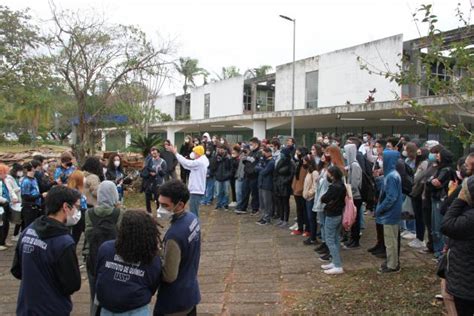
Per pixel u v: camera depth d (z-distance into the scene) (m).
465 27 4.98
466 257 3.13
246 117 24.36
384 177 5.82
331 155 6.06
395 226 5.73
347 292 5.18
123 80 14.98
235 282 5.84
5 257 7.29
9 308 5.23
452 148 15.09
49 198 3.06
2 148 34.09
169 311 3.06
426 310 4.52
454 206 3.16
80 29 13.94
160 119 38.38
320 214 6.77
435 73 5.05
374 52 20.61
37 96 21.83
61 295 3.03
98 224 3.99
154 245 2.83
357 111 16.17
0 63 20.69
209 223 9.65
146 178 10.30
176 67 16.09
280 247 7.45
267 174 9.23
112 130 17.31
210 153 12.16
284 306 4.95
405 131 18.86
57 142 42.47
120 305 2.76
